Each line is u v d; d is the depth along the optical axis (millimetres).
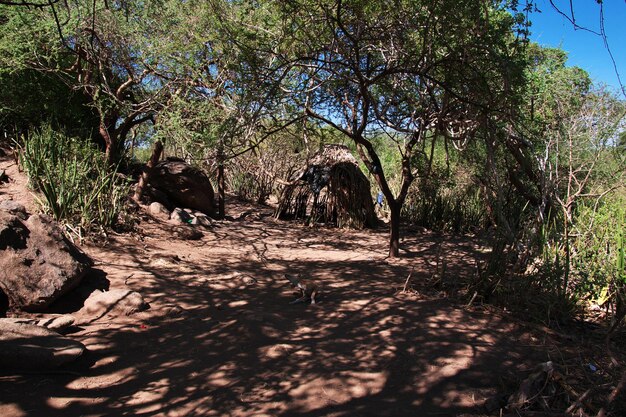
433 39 5383
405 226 11414
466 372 3713
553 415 3123
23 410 2922
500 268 5422
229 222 10539
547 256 5637
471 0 4906
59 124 9078
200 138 6793
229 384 3404
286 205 11680
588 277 5590
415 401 3295
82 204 6914
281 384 3434
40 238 4816
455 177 12070
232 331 4297
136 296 4777
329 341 4191
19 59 7336
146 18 7625
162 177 10172
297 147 13688
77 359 3641
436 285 5887
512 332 4582
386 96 7742
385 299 5359
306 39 6094
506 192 9414
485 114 5438
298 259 7535
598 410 3193
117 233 7254
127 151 10758
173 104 7141
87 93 8148
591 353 4164
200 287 5555
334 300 5344
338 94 7500
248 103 5656
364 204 10930
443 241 9797
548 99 8508
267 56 6242
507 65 4980
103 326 4332
